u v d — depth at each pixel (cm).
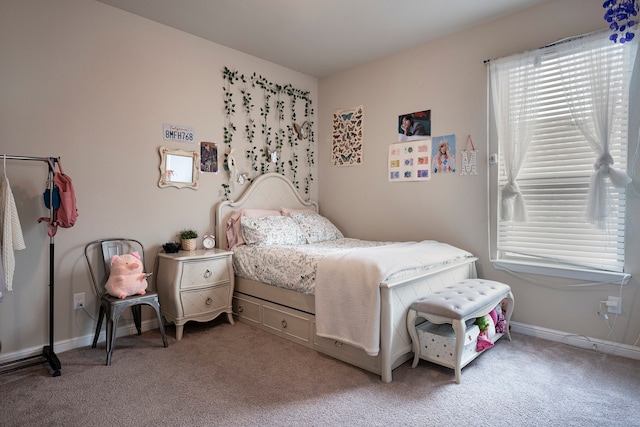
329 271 241
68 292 264
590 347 260
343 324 231
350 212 413
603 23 252
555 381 214
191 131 330
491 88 300
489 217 309
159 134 309
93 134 273
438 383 213
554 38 272
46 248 254
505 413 183
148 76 301
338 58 383
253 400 196
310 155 439
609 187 250
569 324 271
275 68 398
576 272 264
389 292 214
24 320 246
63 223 238
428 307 221
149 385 211
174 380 217
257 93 382
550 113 275
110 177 282
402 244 312
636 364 235
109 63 280
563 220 273
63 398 197
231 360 245
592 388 206
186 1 273
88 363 240
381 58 380
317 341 259
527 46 285
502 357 247
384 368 214
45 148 251
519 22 288
